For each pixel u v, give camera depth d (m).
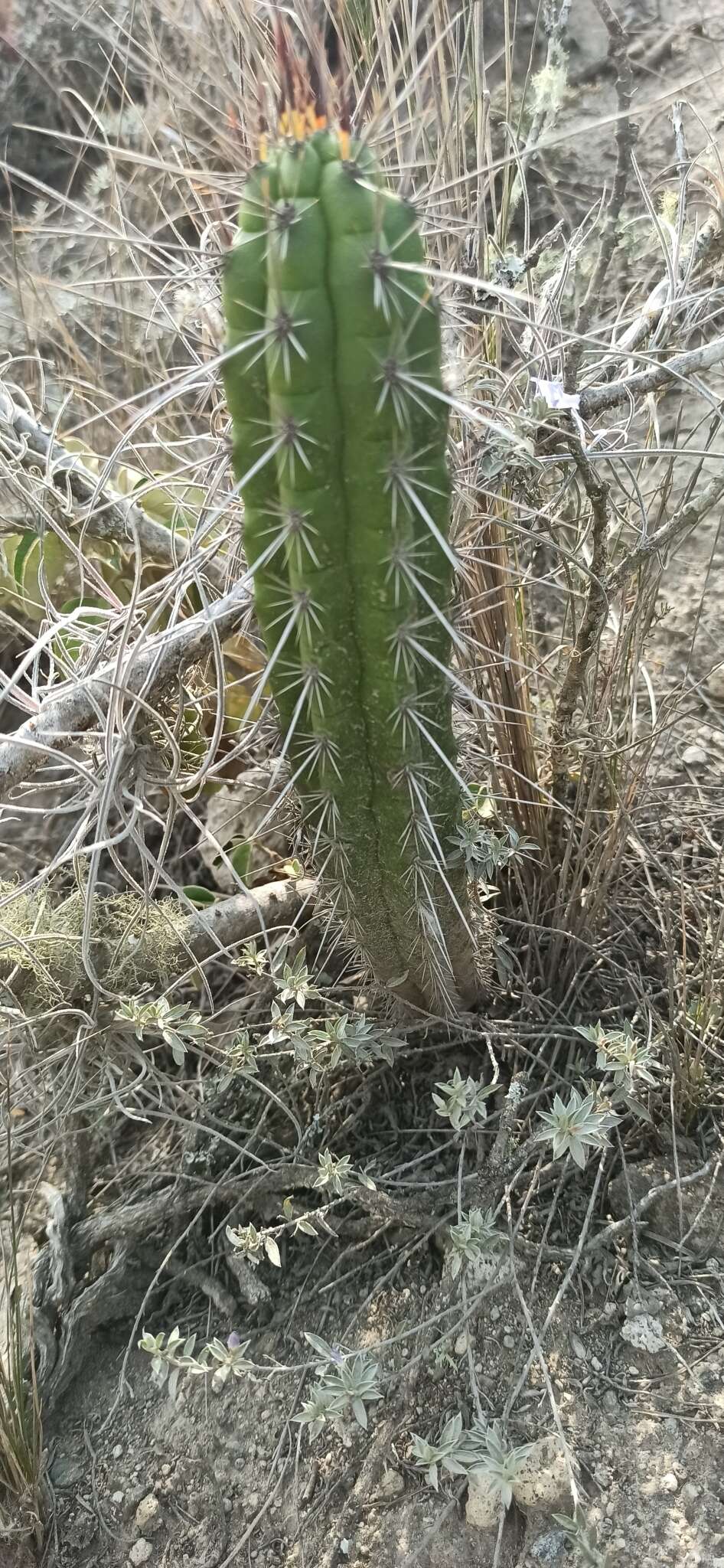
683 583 1.93
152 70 1.35
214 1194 1.41
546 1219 1.33
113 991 1.41
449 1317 1.25
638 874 1.63
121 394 2.09
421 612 0.96
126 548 1.65
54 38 2.42
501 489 1.33
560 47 1.36
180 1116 1.49
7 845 1.72
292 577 0.90
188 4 1.49
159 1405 1.30
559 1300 1.14
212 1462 1.24
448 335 1.18
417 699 1.01
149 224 2.03
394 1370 1.24
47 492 1.54
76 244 2.25
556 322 1.28
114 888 1.64
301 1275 1.37
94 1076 1.45
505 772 1.53
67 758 1.22
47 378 1.99
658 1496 1.10
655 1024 1.46
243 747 1.38
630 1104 1.25
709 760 1.77
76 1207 1.47
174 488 1.69
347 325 0.78
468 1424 1.17
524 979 1.50
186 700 1.50
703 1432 1.15
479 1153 1.37
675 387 1.77
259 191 0.80
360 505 0.85
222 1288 1.37
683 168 1.39
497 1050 1.50
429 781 1.09
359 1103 1.50
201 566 1.28
